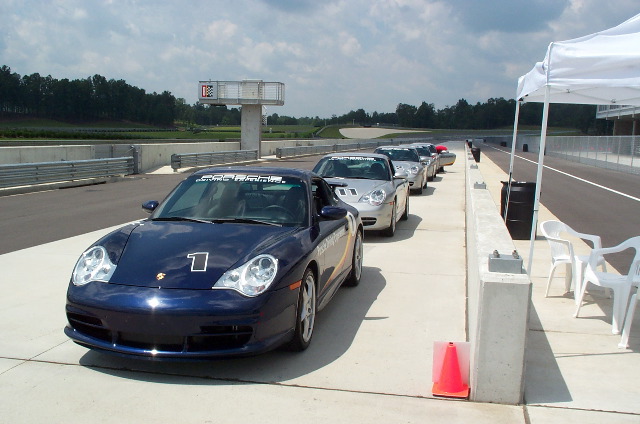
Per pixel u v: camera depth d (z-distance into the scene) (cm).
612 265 777
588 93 662
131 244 441
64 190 1684
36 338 462
